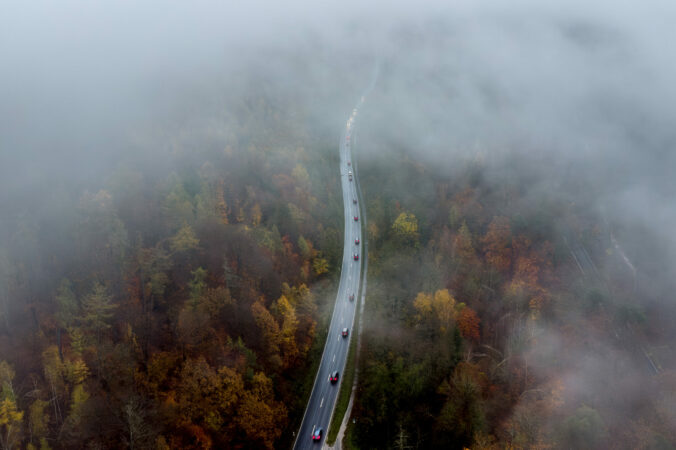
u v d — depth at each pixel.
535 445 69.62
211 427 69.56
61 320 74.81
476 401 74.94
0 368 64.56
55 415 63.50
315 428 79.62
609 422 75.94
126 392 67.12
